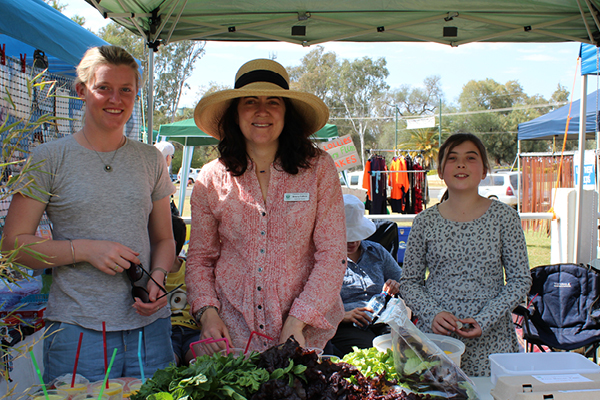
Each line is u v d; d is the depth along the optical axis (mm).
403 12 3568
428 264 2357
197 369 1242
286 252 1879
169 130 8352
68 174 1737
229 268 1933
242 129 1932
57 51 2746
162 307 1937
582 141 4074
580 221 4141
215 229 2041
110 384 1366
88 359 1745
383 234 3930
